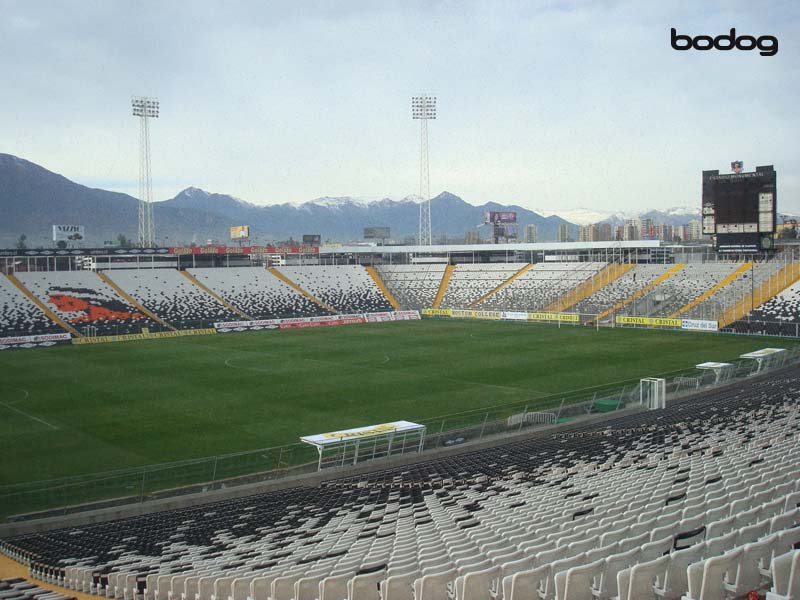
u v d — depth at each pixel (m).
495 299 137.25
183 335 109.62
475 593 13.48
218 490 38.28
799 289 108.94
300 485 39.88
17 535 32.66
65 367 80.19
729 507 17.23
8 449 47.59
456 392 64.25
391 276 155.38
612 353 86.00
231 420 54.66
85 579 22.59
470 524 22.42
